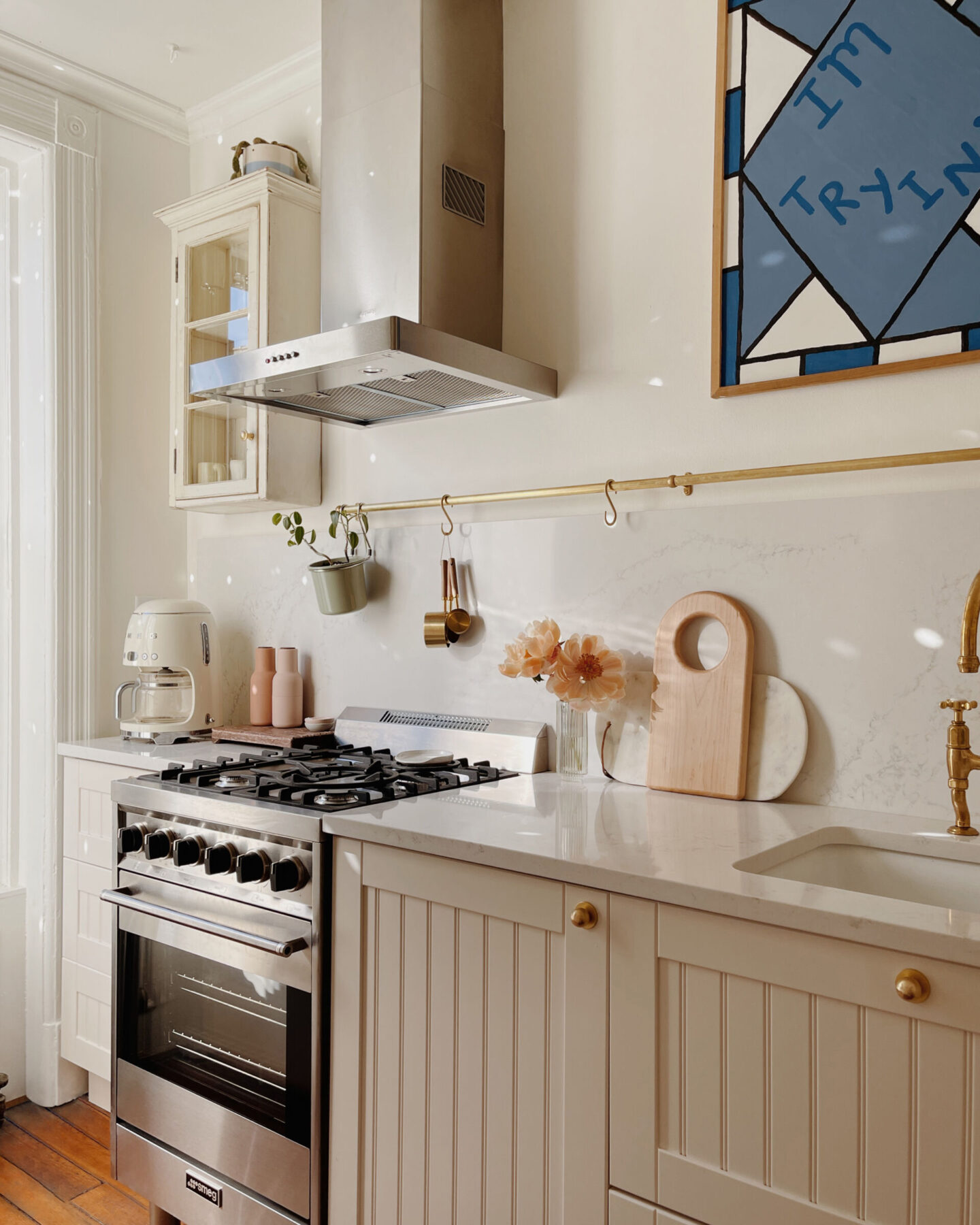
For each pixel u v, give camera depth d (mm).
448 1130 1479
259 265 2492
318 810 1671
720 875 1253
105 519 2846
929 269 1639
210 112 2965
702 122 1955
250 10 2459
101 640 2826
